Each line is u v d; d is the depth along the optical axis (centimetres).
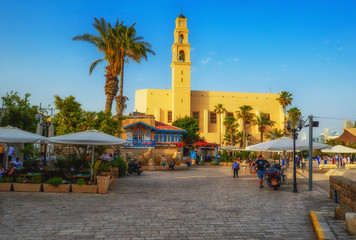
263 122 6925
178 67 7281
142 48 2828
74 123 1705
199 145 4278
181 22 7581
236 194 1229
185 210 866
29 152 1984
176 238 588
